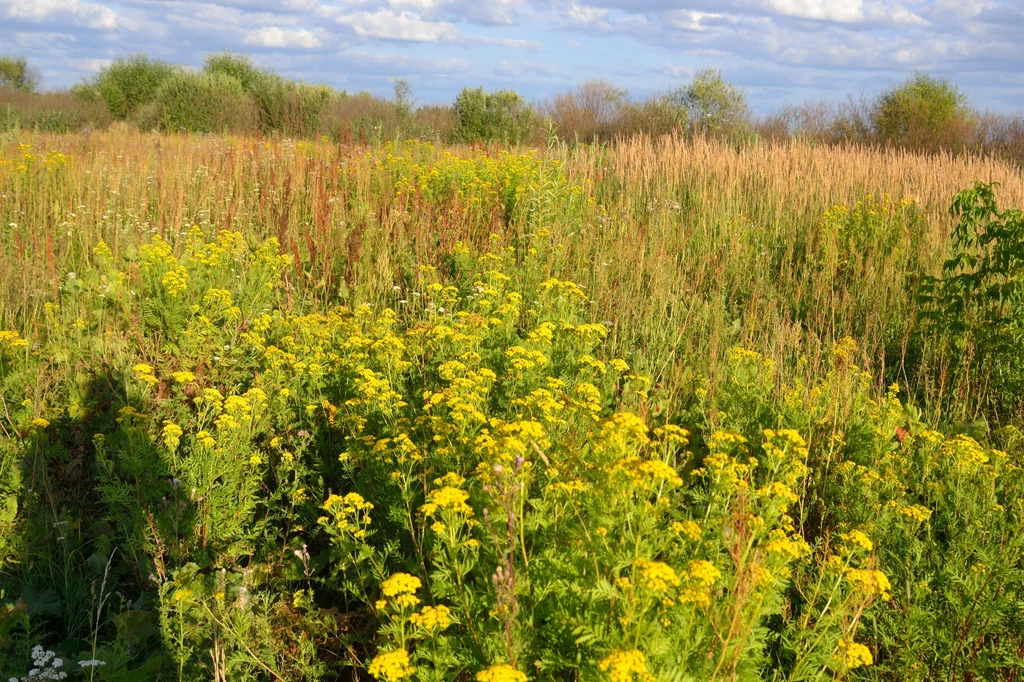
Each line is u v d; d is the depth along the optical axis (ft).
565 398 14.24
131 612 11.10
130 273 21.26
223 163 35.01
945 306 22.13
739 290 26.71
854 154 47.73
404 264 25.76
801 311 25.23
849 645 8.72
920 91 92.73
